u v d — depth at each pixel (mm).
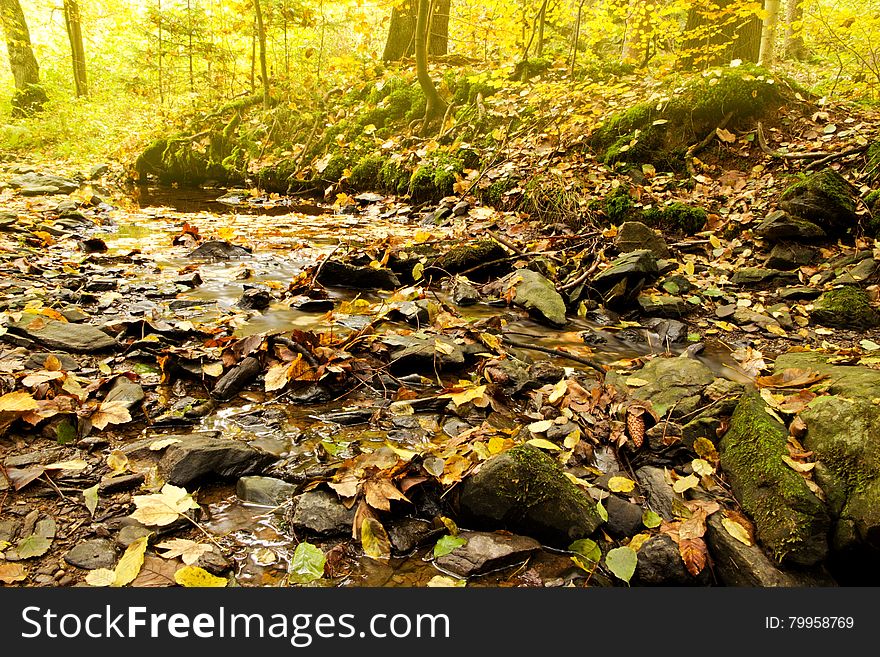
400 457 2020
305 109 10516
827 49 9164
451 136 8266
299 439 2236
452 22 12273
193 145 10219
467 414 2521
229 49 12641
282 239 5727
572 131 7059
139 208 7496
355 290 4242
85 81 16391
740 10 7496
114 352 2754
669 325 3781
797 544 1725
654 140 6457
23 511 1747
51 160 11070
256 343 2748
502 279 4465
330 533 1756
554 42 11953
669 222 5379
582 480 2070
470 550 1734
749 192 5570
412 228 6512
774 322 3838
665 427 2357
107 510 1778
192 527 1760
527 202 6207
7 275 3830
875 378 2498
